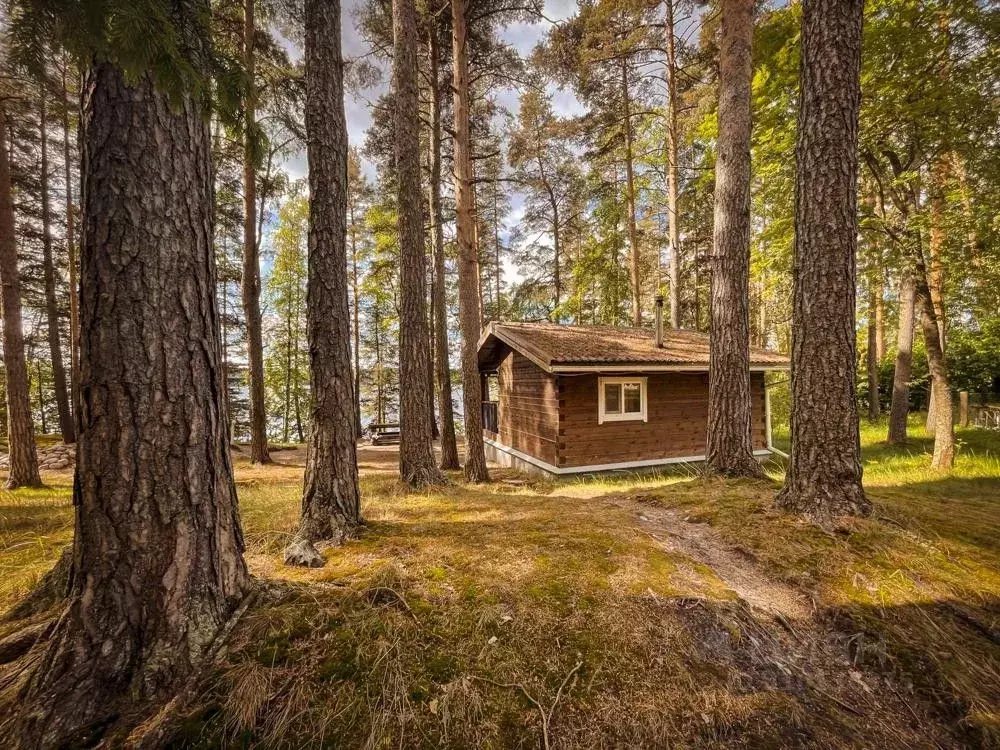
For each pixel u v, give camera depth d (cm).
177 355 210
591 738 181
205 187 228
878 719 203
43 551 361
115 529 193
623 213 1673
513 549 323
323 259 390
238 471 1086
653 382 991
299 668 198
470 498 548
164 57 178
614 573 288
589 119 1427
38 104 876
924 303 786
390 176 1311
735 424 567
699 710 196
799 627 256
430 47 1034
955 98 629
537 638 228
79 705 173
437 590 263
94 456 193
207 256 227
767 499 418
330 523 365
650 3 979
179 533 207
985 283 782
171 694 184
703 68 1133
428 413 708
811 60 368
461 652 218
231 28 964
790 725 194
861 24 359
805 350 371
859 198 829
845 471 355
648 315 2344
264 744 170
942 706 207
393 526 393
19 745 159
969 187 689
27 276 1484
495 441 1355
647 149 1444
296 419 2372
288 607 235
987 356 1512
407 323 686
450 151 1302
